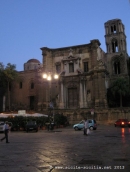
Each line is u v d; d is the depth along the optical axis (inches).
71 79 2293.3
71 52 2358.5
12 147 598.9
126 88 2028.8
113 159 382.3
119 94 2074.3
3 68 2479.1
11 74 2472.9
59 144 641.6
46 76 1600.6
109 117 1882.4
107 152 463.8
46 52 2432.3
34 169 317.7
